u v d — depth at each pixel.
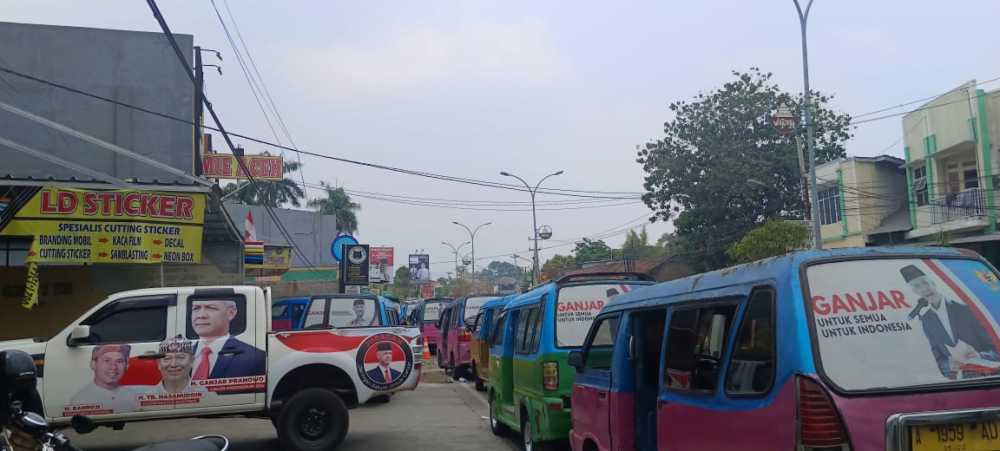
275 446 10.45
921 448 3.59
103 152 17.09
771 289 4.09
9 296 16.53
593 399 6.69
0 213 11.85
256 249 21.86
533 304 9.27
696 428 4.67
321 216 43.69
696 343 4.90
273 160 33.78
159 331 9.05
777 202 37.72
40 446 4.03
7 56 16.94
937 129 29.45
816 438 3.61
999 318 4.02
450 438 11.00
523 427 9.51
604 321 7.38
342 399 9.74
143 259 12.65
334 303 17.16
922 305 3.98
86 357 8.79
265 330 9.38
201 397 9.00
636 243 68.75
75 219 12.27
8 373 4.01
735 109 37.84
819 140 39.00
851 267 4.05
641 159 39.19
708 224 38.19
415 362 9.92
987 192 27.19
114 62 17.53
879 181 34.25
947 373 3.79
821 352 3.77
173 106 17.75
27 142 16.70
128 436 11.27
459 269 90.75
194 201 13.17
